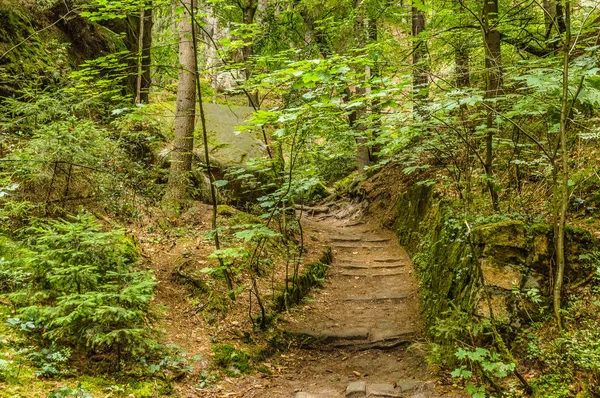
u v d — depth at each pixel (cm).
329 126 666
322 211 1429
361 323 675
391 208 1135
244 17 1254
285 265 786
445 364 513
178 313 579
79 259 440
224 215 838
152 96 1172
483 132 609
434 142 745
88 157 608
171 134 959
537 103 507
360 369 559
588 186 598
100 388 397
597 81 458
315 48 1099
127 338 404
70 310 414
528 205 634
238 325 589
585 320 433
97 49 992
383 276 851
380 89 472
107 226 638
